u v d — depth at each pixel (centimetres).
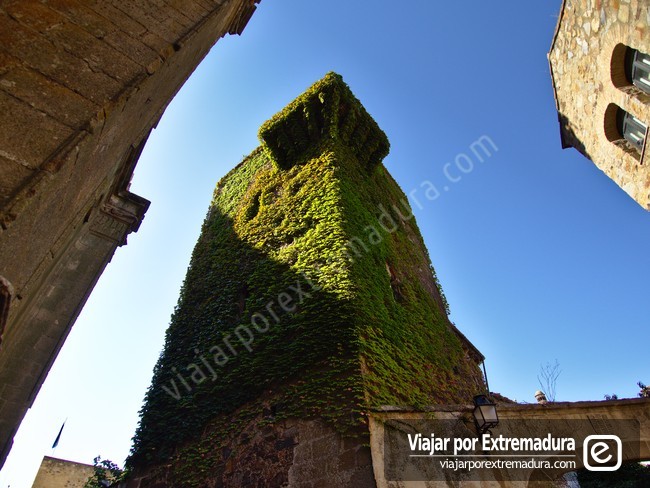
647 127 793
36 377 824
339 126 1363
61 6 421
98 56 418
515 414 775
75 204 442
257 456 738
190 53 609
